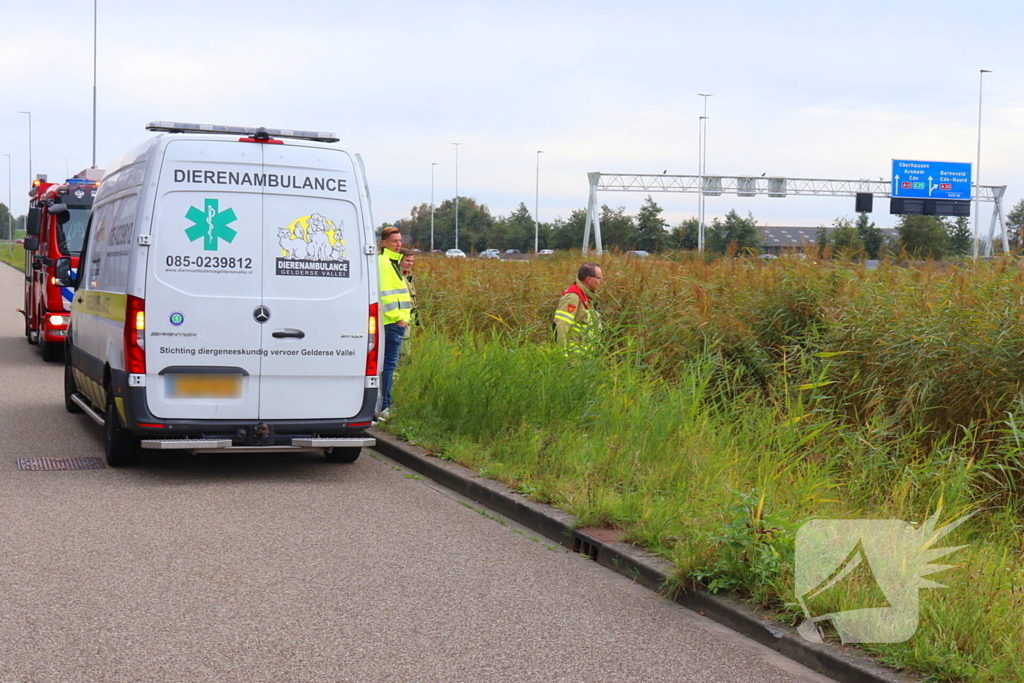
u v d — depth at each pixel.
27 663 4.20
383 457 9.34
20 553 5.85
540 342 11.48
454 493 7.87
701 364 9.26
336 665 4.27
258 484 8.00
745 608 4.90
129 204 8.29
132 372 7.75
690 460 7.38
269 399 8.05
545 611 5.09
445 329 13.39
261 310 8.00
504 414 9.11
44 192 18.64
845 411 8.77
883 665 4.17
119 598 5.09
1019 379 7.73
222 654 4.36
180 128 8.06
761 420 8.12
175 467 8.58
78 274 10.53
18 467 8.34
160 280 7.78
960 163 54.84
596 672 4.28
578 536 6.29
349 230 8.27
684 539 5.85
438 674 4.21
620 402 8.77
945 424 8.05
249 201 8.00
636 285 12.11
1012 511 7.21
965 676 3.97
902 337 8.44
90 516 6.78
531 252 17.52
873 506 6.83
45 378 14.27
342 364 8.24
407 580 5.55
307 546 6.19
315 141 8.31
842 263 10.47
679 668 4.35
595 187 57.84
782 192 60.19
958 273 8.77
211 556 5.90
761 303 10.24
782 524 5.36
